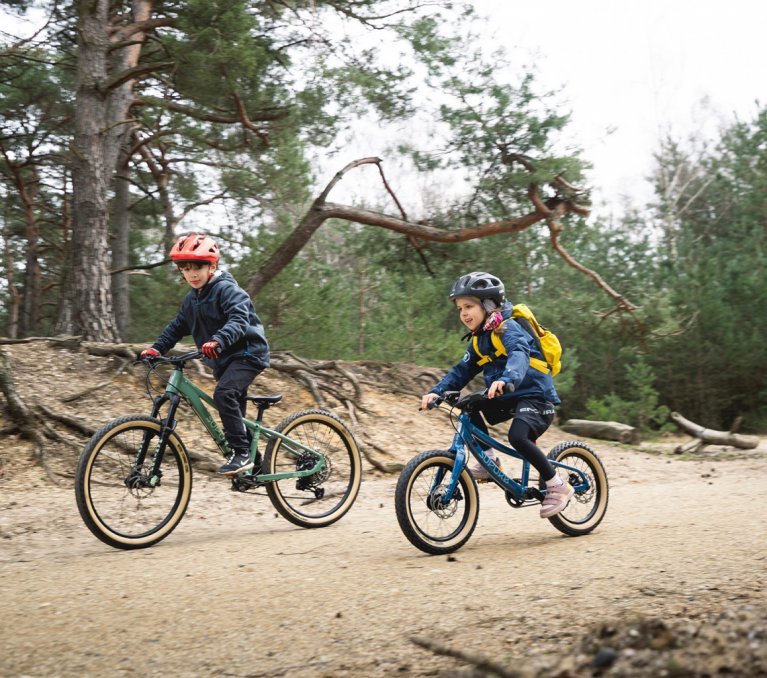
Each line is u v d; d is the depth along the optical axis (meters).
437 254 16.81
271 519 6.51
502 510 6.65
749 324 19.05
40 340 11.09
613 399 16.77
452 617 3.30
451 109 14.51
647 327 16.38
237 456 5.63
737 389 18.94
